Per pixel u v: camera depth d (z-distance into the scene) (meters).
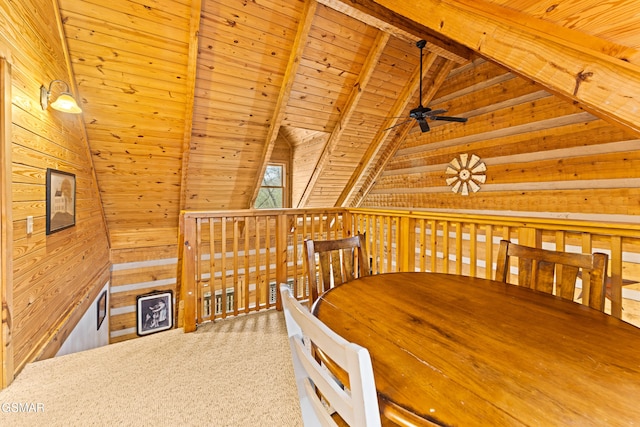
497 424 0.57
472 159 4.36
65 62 2.73
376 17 3.11
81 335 3.02
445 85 4.75
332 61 3.82
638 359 0.80
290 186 6.07
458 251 2.31
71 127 2.87
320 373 0.66
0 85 1.68
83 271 3.22
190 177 4.32
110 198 4.02
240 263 5.07
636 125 0.89
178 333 2.46
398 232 2.84
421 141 5.16
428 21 1.49
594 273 1.29
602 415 0.59
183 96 3.39
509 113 3.92
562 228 1.73
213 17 2.96
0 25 1.67
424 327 1.00
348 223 3.49
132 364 1.99
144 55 2.96
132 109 3.30
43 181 2.25
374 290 1.40
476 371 0.75
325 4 2.96
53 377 1.84
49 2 2.38
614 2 0.86
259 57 3.44
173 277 4.84
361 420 0.51
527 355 0.82
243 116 3.93
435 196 4.95
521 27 1.11
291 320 0.82
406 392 0.68
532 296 1.31
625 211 2.96
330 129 4.74
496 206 4.09
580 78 0.99
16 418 1.50
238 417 1.52
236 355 2.11
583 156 3.25
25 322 1.96
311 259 1.68
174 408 1.58
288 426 1.47
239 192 4.97
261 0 2.99
